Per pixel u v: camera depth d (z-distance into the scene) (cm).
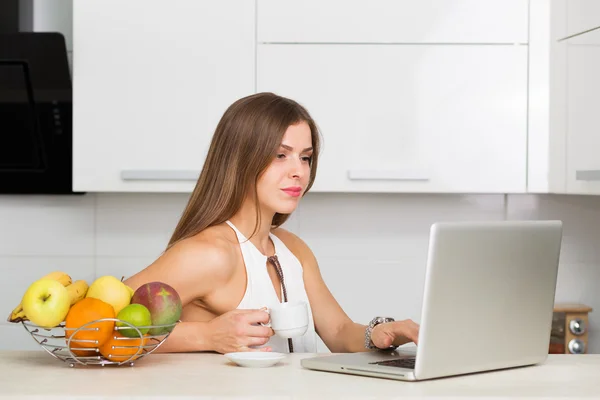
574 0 233
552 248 143
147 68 249
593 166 221
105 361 133
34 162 267
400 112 251
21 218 284
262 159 170
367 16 249
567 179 239
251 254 175
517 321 138
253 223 177
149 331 133
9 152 266
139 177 248
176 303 136
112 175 249
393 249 288
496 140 252
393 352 154
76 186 249
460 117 252
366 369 129
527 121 253
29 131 264
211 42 248
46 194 278
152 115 249
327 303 200
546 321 144
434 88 251
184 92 249
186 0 248
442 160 252
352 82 250
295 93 250
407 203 287
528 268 139
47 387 117
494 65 251
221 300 171
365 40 250
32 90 259
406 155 251
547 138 252
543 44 251
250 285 173
